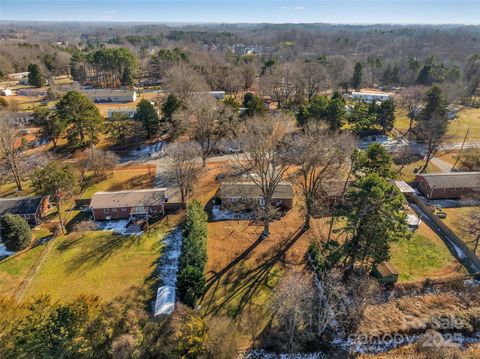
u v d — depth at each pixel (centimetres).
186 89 6606
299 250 3484
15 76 12188
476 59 11162
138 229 3828
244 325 2633
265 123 4206
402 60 13150
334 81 9450
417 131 6250
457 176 4528
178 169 4206
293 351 2439
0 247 3538
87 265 3266
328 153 3934
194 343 2208
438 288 2994
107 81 10931
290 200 4172
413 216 3925
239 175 4916
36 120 6022
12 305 2408
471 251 3347
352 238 2956
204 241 3253
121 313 2378
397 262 3288
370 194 2517
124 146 6044
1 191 4650
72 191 4381
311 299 2695
